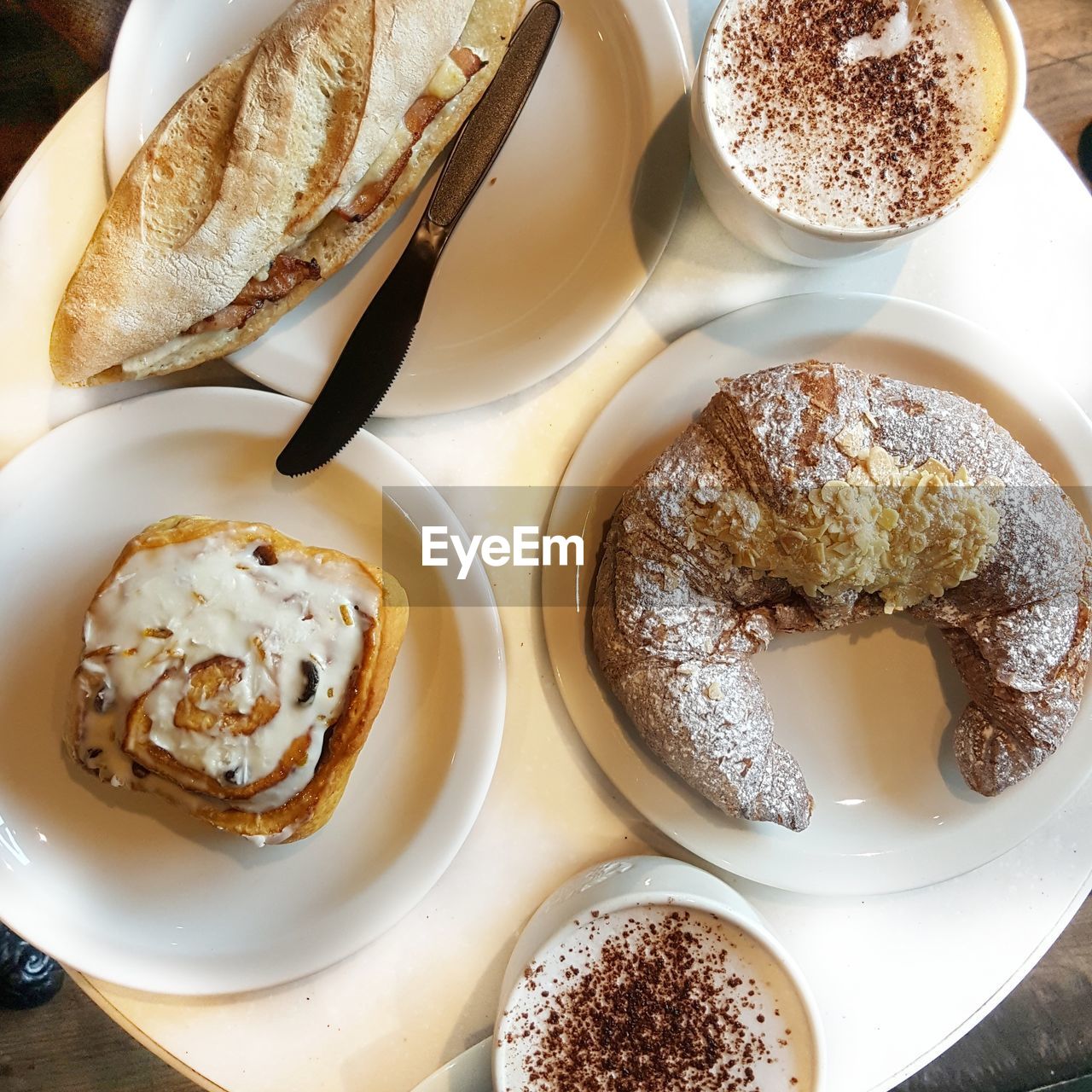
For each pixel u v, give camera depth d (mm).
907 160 409
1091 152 550
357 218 443
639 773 443
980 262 469
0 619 438
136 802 443
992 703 437
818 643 461
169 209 417
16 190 437
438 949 449
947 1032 448
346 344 448
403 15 416
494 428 465
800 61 412
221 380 464
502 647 440
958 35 411
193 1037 440
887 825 452
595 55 455
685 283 468
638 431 452
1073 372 472
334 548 455
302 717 416
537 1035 429
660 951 428
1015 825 449
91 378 435
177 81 442
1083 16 549
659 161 449
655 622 420
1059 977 605
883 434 420
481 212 460
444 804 438
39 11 548
